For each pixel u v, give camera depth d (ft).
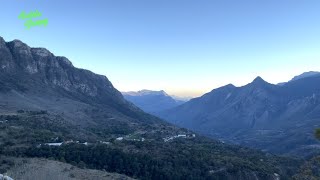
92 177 521.65
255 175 641.40
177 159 643.04
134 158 616.39
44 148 616.39
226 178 623.36
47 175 494.18
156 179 587.68
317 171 517.55
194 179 599.98
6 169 505.25
